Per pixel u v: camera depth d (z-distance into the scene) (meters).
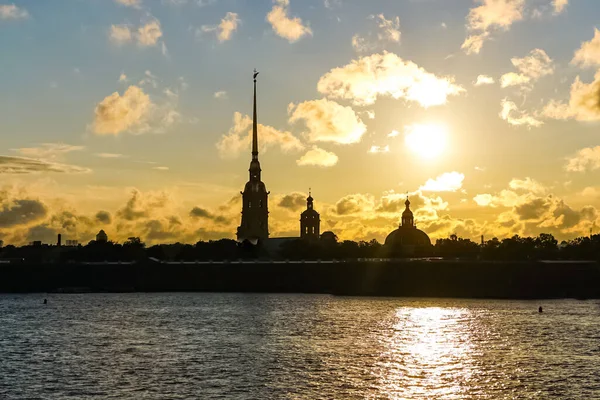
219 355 180.12
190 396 137.12
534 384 145.62
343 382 147.75
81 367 164.38
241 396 137.00
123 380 150.25
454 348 190.75
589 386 143.75
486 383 146.75
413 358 174.75
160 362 170.38
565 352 183.12
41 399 135.25
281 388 142.75
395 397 136.12
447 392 139.50
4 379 151.62
